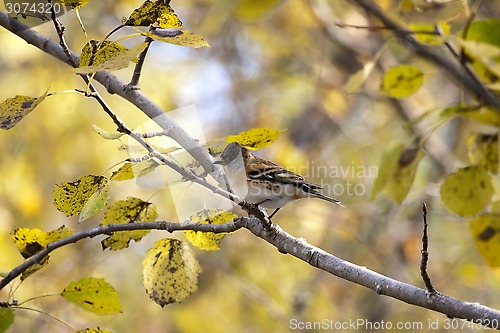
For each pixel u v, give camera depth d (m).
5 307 5.27
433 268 13.48
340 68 15.84
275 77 16.08
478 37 5.30
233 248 14.21
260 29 15.27
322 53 15.71
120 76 10.66
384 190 5.69
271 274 14.05
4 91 12.23
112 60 4.43
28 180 12.19
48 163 12.38
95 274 12.31
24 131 12.35
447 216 12.48
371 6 4.96
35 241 5.52
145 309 13.24
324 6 14.52
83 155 12.41
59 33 5.42
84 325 11.25
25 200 12.04
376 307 13.46
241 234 14.30
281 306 13.60
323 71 15.78
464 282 13.12
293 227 13.89
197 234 5.80
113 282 12.88
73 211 5.18
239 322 13.83
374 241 13.87
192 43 4.67
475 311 4.91
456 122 14.05
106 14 12.58
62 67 12.52
